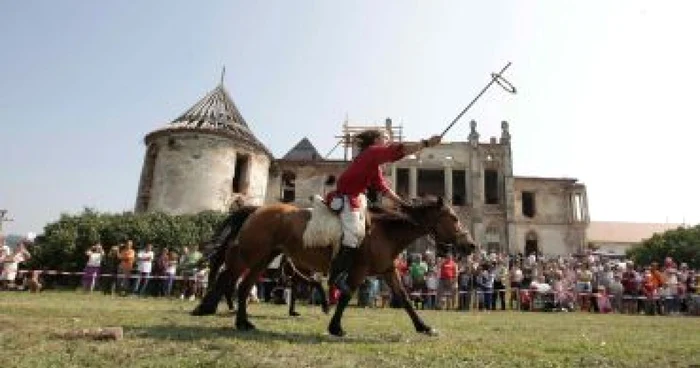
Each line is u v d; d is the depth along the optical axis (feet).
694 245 165.78
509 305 67.62
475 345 20.71
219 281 25.08
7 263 63.41
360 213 23.04
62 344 17.19
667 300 65.82
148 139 124.06
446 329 28.48
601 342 23.50
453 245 24.70
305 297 55.93
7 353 15.52
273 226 23.65
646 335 28.53
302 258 23.65
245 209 25.71
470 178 162.71
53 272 67.46
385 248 23.61
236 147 123.95
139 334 19.97
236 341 19.11
